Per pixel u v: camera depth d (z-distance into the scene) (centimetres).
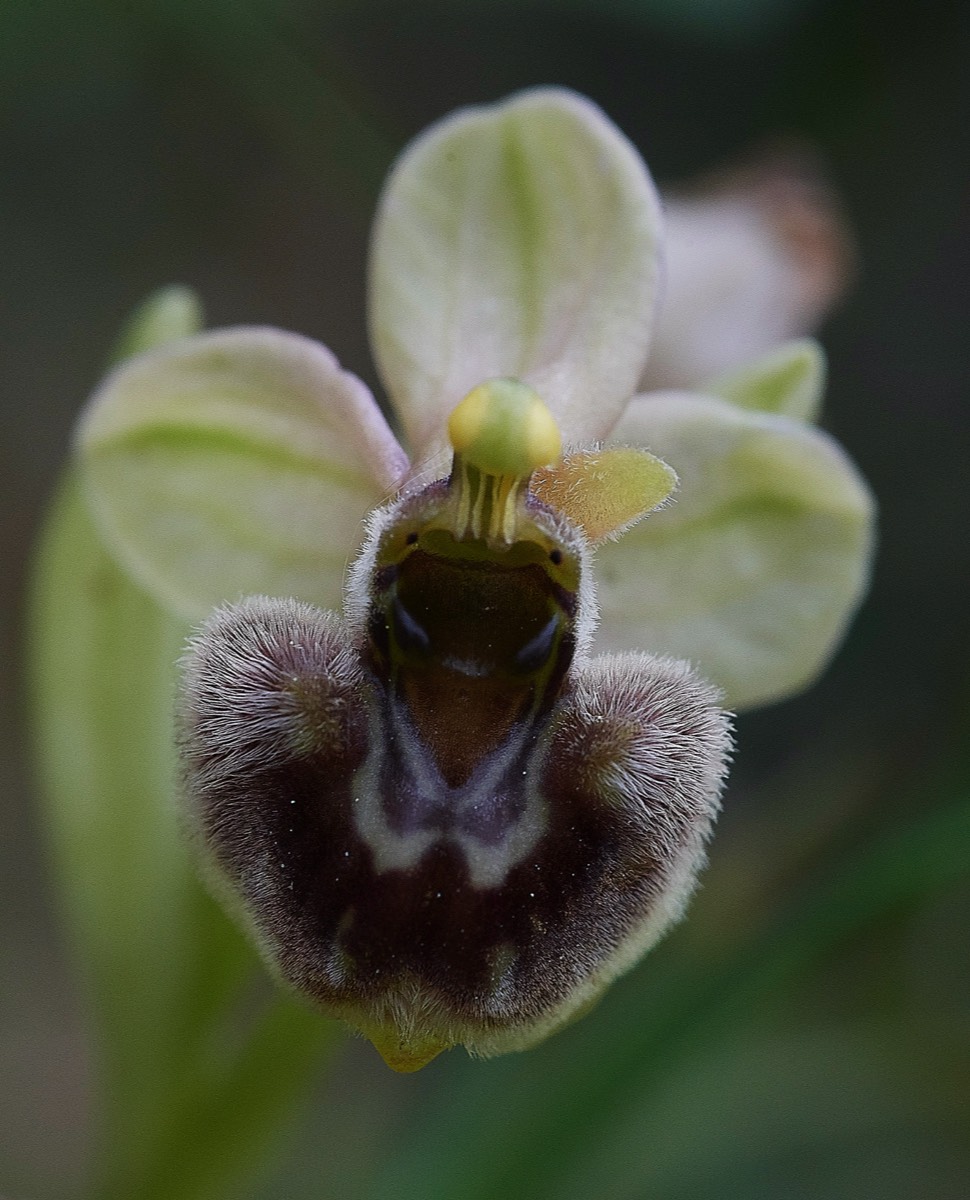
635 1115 13
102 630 12
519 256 11
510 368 11
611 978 10
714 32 16
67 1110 19
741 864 15
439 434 11
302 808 11
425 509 11
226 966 12
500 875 11
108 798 12
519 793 11
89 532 12
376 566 11
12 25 19
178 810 11
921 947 15
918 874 12
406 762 11
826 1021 15
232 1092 12
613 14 16
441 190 11
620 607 11
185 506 11
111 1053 12
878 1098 14
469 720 11
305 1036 12
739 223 15
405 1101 17
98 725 12
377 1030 10
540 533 11
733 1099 14
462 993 10
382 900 10
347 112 15
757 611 11
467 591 11
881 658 19
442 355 11
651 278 11
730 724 11
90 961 12
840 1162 14
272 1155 12
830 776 15
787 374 12
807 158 16
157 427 11
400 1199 13
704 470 11
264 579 11
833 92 17
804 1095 14
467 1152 13
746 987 12
